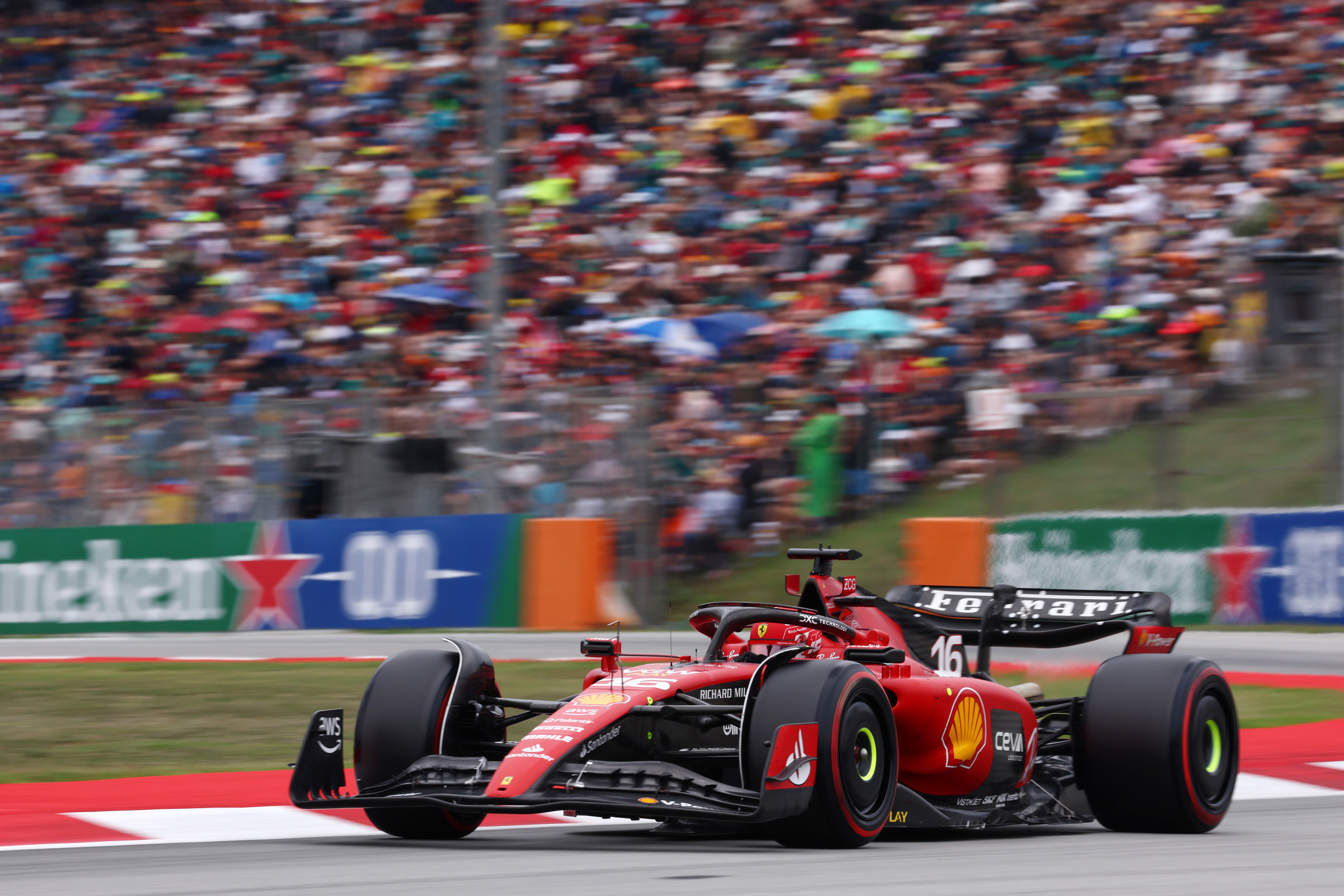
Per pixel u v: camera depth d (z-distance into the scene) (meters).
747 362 65.06
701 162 75.94
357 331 70.44
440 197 77.19
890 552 57.72
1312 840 21.41
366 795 20.03
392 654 51.88
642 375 64.31
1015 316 64.94
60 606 60.41
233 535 59.38
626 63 81.31
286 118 83.88
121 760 32.19
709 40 81.44
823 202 72.44
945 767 21.53
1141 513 55.62
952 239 68.69
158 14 91.56
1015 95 74.81
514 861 18.45
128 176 82.75
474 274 71.81
